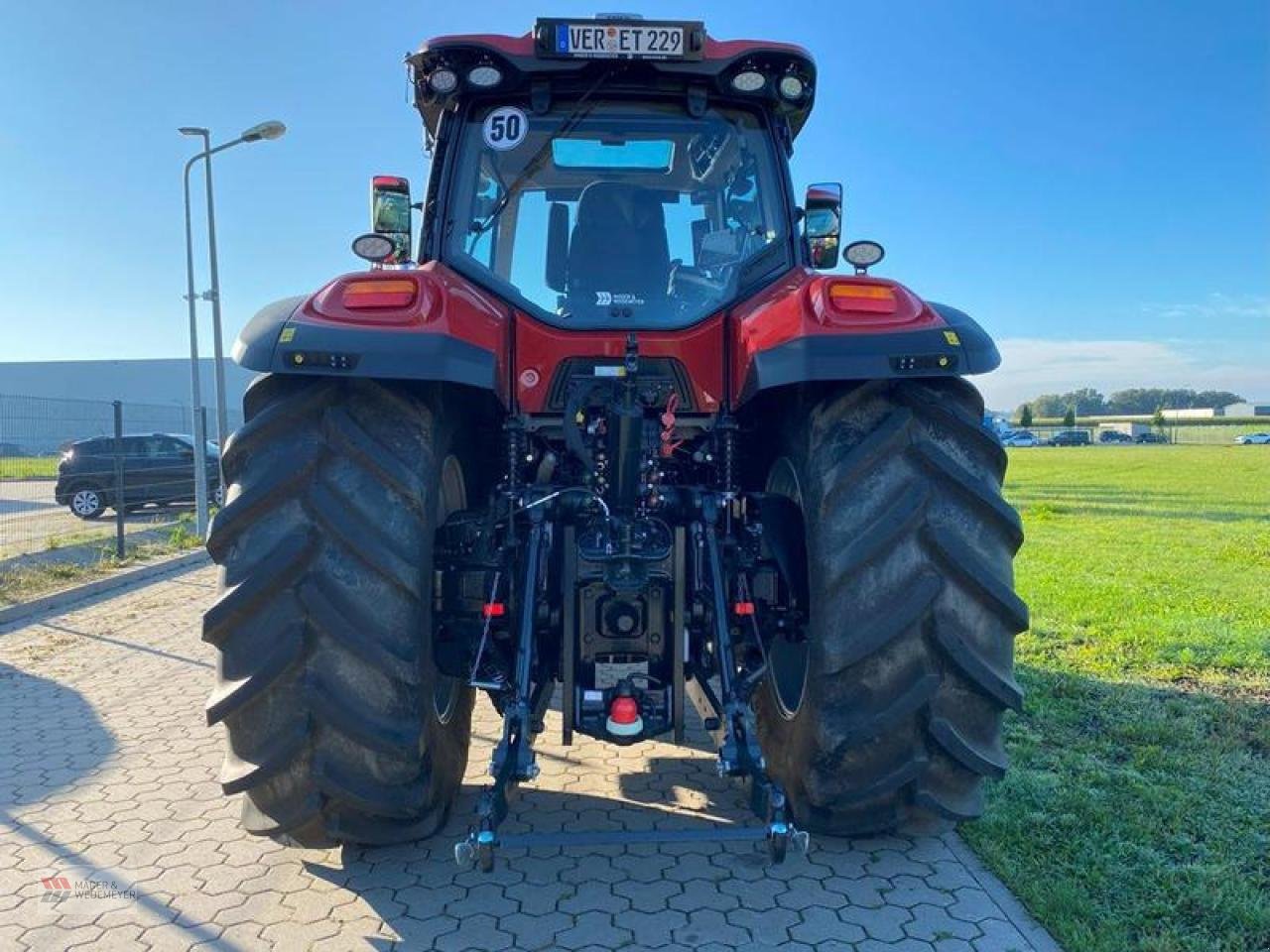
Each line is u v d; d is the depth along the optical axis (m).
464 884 3.31
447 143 4.00
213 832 3.80
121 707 5.68
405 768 3.11
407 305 3.06
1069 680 5.69
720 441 3.64
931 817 3.36
